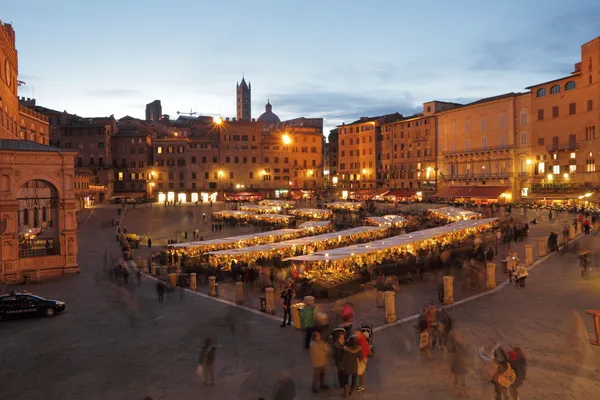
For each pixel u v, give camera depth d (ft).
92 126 414.21
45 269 123.54
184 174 431.43
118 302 94.02
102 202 399.65
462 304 80.69
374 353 59.31
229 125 438.81
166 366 59.67
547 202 278.67
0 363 62.23
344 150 472.44
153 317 82.23
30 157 121.49
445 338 58.95
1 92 191.52
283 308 76.59
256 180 444.55
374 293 92.99
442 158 371.76
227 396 50.75
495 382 44.62
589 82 268.41
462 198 335.06
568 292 85.51
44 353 65.67
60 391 53.42
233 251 125.80
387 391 49.75
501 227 168.45
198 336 70.85
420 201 354.54
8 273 116.98
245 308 86.07
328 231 195.62
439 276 104.68
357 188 455.22
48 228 231.09
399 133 415.44
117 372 58.29
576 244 130.72
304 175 463.01
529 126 309.42
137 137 433.07
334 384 51.88
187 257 141.08
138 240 188.24
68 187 126.72
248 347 65.00
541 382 50.34
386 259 110.42
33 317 83.30
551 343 61.11
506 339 63.10
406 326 70.44
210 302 92.07
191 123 496.23
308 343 63.67
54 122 419.13
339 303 85.97
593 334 64.03
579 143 274.36
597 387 49.11
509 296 84.48
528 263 111.45
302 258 102.42
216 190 435.12
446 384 50.96
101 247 177.27
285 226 232.12
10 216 117.70
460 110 355.77
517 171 317.63
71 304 93.15
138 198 417.49
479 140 342.64
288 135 451.94
